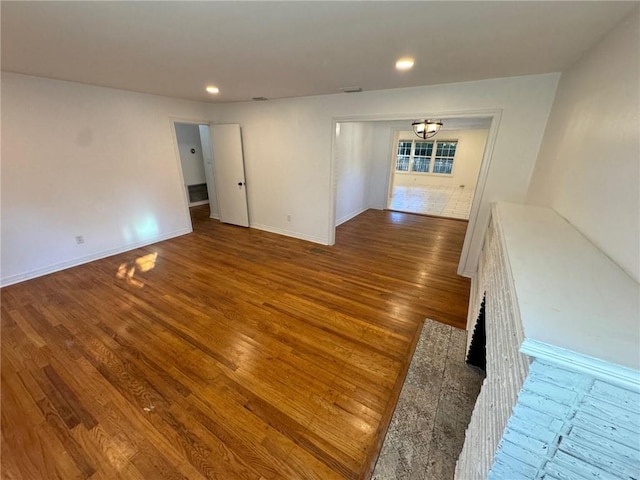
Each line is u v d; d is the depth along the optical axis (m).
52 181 3.19
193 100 4.42
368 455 1.43
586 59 1.78
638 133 1.00
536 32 1.55
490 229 2.34
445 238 4.89
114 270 3.44
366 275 3.42
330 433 1.53
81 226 3.53
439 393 1.79
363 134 5.94
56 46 1.91
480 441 0.98
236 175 4.96
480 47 1.82
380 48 1.88
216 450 1.44
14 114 2.81
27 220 3.07
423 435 1.53
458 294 2.99
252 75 2.66
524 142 2.65
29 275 3.17
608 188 1.19
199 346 2.17
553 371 0.60
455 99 2.86
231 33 1.65
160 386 1.81
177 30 1.61
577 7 1.25
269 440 1.49
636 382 0.52
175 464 1.37
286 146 4.32
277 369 1.96
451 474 1.35
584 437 0.62
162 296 2.88
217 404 1.69
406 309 2.70
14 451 1.42
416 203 7.82
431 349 2.16
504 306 1.00
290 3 1.27
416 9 1.32
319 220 4.44
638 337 0.62
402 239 4.80
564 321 0.67
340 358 2.07
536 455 0.69
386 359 2.07
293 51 1.95
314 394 1.77
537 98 2.50
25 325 2.39
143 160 4.02
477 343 1.89
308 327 2.42
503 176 2.83
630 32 1.19
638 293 0.82
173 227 4.68
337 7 1.31
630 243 0.96
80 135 3.32
